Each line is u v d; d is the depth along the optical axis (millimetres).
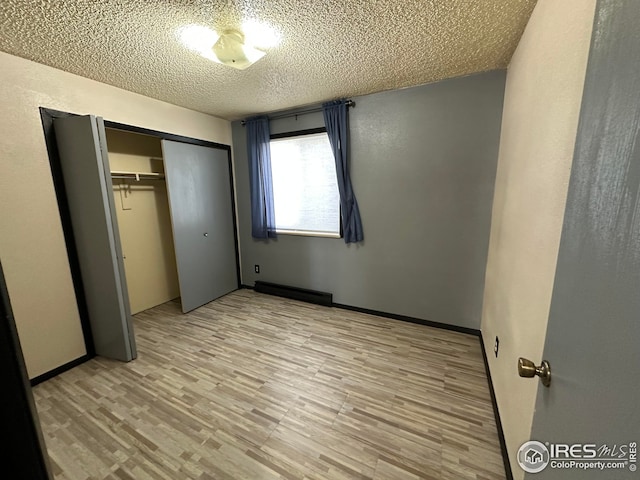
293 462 1347
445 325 2643
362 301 3035
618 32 449
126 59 1825
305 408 1686
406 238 2682
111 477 1288
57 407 1713
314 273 3291
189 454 1394
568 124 892
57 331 2039
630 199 386
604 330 441
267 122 3172
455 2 1315
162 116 2713
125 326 2141
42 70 1888
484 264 2400
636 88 383
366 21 1459
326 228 3131
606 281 442
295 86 2359
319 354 2256
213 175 3316
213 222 3367
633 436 357
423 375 1976
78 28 1458
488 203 2301
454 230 2465
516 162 1561
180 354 2279
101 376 2008
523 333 1214
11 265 1820
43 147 1920
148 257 3240
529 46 1413
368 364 2113
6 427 355
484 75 2150
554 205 962
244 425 1565
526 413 1093
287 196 3291
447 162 2391
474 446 1414
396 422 1569
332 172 2975
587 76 578
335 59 1883
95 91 2184
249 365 2119
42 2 1237
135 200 3088
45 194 1945
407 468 1306
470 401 1719
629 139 395
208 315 3023
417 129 2451
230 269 3670
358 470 1301
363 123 2658
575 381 533
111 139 2842
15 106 1780
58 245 2027
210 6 1315
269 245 3549
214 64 1913
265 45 1685
